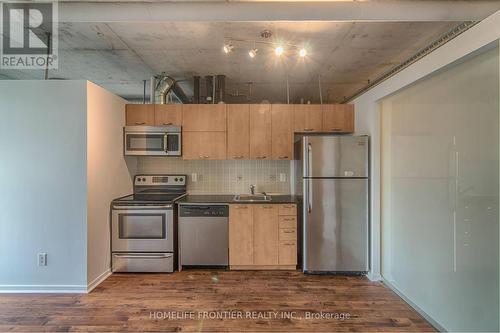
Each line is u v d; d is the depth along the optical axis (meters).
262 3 2.00
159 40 2.73
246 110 3.59
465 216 1.89
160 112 3.56
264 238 3.24
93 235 2.81
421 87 2.35
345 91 4.48
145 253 3.19
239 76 3.77
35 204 2.69
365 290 2.75
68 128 2.68
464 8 1.95
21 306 2.43
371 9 1.99
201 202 3.26
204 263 3.26
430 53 2.11
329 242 3.11
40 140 2.68
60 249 2.70
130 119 3.55
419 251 2.38
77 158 2.69
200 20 2.07
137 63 3.32
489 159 1.71
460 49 1.82
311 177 3.10
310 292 2.70
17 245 2.69
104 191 3.04
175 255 3.30
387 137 2.93
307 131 3.59
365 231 3.10
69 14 2.05
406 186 2.58
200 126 3.57
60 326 2.14
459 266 1.94
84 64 3.36
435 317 2.17
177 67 3.45
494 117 1.67
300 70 3.54
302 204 3.22
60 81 2.68
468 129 1.86
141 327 2.13
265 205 3.24
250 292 2.69
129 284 2.89
